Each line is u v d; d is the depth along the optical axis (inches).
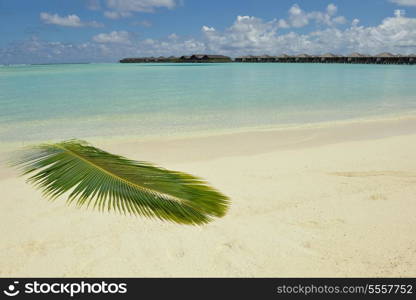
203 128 496.7
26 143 400.2
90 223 194.9
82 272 154.6
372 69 2760.8
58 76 1886.1
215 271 154.6
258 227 190.5
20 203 221.3
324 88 1124.5
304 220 198.5
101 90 1071.6
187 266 157.9
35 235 182.7
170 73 2311.8
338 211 209.3
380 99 833.5
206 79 1657.2
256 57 5900.6
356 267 156.0
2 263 159.5
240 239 178.4
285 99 838.5
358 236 180.4
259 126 512.1
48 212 208.4
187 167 303.1
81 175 98.6
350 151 354.6
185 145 389.4
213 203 99.5
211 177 273.7
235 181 263.6
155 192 96.5
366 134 448.5
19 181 262.5
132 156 342.3
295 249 169.9
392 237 178.4
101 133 461.7
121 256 165.2
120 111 655.8
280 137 430.6
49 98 848.9
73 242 176.6
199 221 94.3
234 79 1642.5
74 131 475.2
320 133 454.9
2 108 685.3
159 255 165.9
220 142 403.9
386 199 225.8
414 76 1755.7
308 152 353.7
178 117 593.3
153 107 708.0
